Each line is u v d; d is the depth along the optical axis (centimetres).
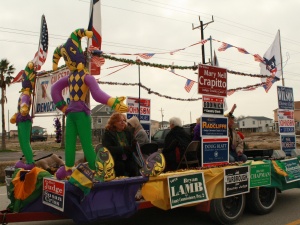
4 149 3562
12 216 432
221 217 565
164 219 617
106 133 532
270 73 900
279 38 910
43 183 439
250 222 598
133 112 1012
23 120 518
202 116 602
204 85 610
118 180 442
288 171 705
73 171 412
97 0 505
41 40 536
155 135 1639
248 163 629
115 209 439
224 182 566
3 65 3394
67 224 597
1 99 3547
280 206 721
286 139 818
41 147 3741
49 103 553
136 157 510
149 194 477
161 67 585
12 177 474
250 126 9256
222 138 633
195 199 523
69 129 428
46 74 568
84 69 435
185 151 603
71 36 439
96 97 407
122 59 533
